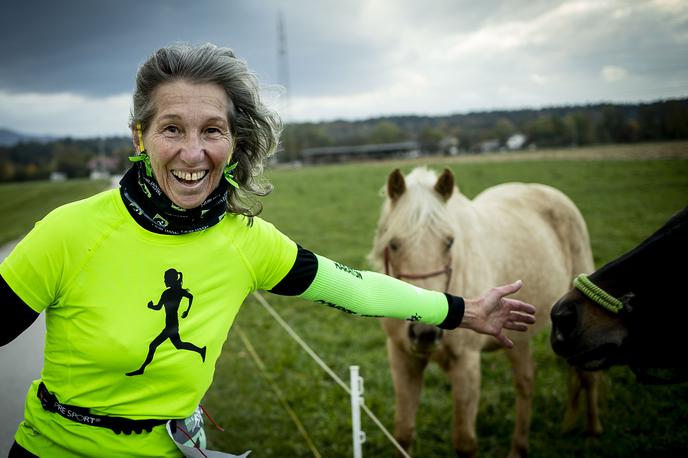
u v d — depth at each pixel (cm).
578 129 5106
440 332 272
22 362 343
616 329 195
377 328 624
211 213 133
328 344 575
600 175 2159
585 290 200
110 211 127
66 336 126
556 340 209
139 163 130
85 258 123
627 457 359
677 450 360
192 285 132
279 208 1886
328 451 370
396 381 321
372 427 398
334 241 1192
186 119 124
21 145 7612
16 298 119
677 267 187
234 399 441
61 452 130
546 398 443
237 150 145
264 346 566
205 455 130
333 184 2791
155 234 128
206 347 134
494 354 542
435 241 288
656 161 2539
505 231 378
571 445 379
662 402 416
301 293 154
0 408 292
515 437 368
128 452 130
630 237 1024
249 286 146
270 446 373
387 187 310
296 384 465
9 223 1661
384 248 309
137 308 126
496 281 351
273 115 150
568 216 442
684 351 192
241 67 134
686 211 196
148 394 130
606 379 405
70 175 6494
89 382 127
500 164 3231
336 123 10662
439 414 422
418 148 7344
